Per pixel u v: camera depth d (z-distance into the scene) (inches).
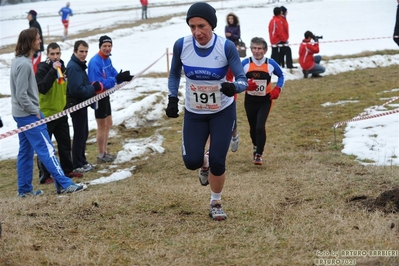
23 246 169.0
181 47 188.2
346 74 641.0
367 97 491.2
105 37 323.6
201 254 161.9
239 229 183.0
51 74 286.7
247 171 293.7
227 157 328.2
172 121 453.1
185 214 205.9
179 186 256.2
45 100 294.7
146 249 168.1
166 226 191.2
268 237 171.2
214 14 183.2
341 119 414.3
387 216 182.2
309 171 273.1
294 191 230.2
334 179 245.4
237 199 220.2
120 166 332.2
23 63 246.2
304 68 619.8
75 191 261.6
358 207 197.8
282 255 157.0
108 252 167.0
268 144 360.2
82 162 324.2
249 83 284.2
